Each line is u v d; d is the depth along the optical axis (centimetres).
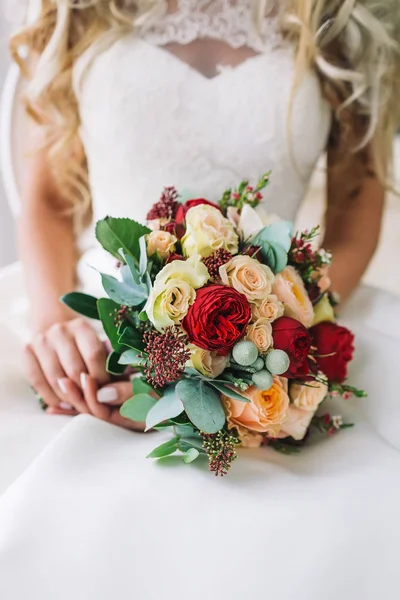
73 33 98
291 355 66
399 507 64
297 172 101
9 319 103
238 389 67
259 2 94
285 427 71
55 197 111
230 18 95
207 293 62
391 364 87
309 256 75
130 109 93
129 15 96
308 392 71
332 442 76
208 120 94
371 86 101
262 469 69
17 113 121
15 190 123
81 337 82
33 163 111
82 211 111
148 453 70
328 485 67
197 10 94
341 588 58
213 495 64
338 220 115
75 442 69
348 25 98
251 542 60
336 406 83
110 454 70
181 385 64
